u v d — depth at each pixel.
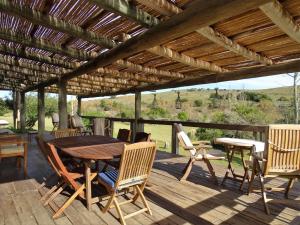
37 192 3.63
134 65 4.84
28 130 12.26
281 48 3.50
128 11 2.35
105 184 2.95
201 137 9.42
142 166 2.90
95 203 3.23
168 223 2.75
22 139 4.79
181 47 3.67
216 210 3.10
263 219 2.86
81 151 3.29
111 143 3.99
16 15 2.52
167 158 6.19
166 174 4.70
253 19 2.63
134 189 3.50
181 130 4.52
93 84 8.05
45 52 4.42
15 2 2.45
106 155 3.05
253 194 3.66
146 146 2.76
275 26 2.78
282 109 12.75
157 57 4.38
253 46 3.42
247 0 1.68
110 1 2.20
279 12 2.18
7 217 2.84
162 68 5.30
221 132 9.10
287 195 3.53
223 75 5.00
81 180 4.05
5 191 3.66
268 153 3.03
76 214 2.92
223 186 4.01
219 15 1.92
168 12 2.29
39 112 8.77
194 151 4.33
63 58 4.75
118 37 3.29
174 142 6.83
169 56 3.76
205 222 2.78
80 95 12.87
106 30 3.12
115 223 2.72
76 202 3.26
